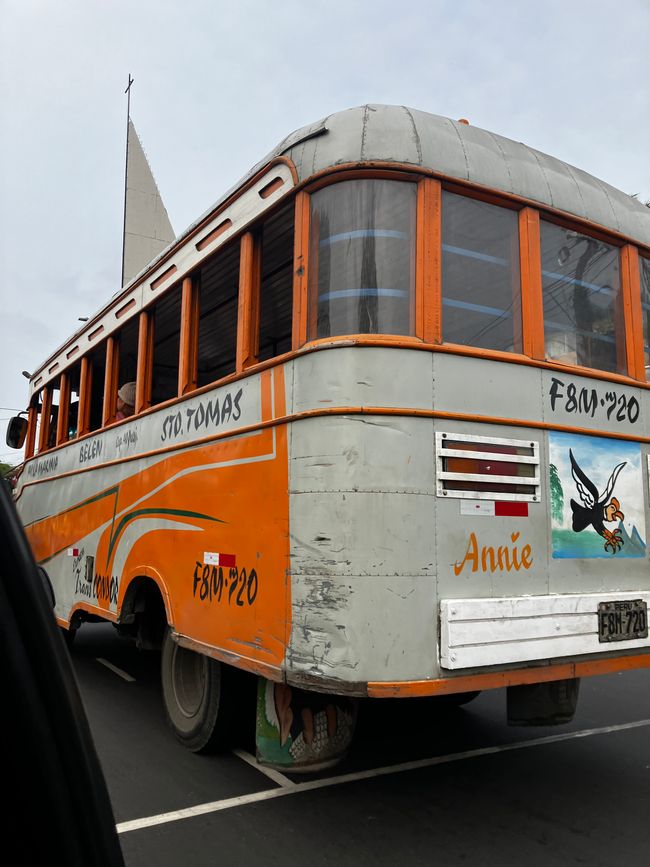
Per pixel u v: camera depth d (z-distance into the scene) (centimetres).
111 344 615
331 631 298
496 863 305
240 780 401
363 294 328
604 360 405
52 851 102
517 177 370
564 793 385
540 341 366
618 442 390
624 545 382
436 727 517
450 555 314
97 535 598
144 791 385
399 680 294
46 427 831
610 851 317
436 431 321
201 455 419
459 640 302
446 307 339
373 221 332
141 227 1877
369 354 316
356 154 334
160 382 617
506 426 343
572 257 396
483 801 373
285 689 370
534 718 368
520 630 319
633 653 360
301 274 342
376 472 307
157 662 748
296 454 327
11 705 99
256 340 393
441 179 341
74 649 819
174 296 502
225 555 379
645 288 438
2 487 105
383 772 417
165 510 464
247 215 395
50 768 102
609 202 419
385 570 300
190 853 313
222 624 374
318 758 371
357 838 328
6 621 100
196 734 437
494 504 331
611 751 460
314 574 308
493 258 361
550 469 355
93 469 625
